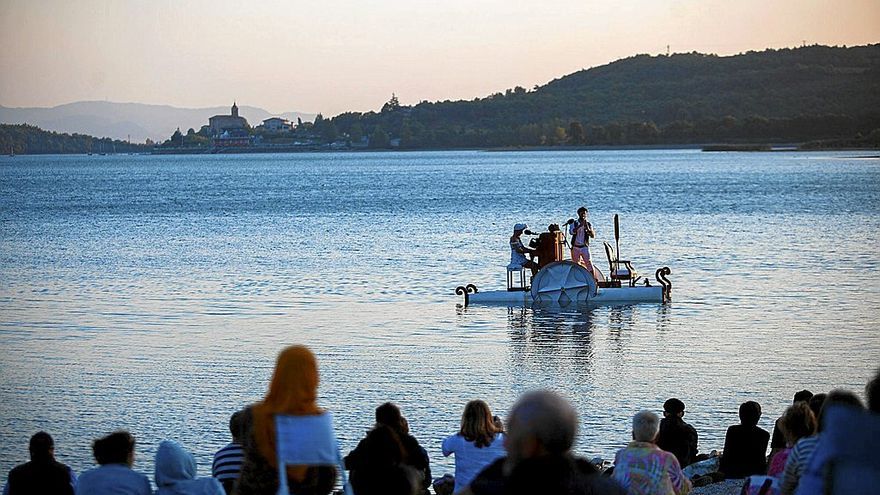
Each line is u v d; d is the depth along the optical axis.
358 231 74.81
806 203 100.50
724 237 67.06
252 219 89.06
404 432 12.51
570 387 25.27
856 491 6.78
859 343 30.30
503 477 6.80
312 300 40.97
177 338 32.38
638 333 33.03
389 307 39.09
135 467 19.11
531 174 196.75
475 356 29.30
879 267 49.47
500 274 49.50
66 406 23.72
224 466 11.91
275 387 8.21
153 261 56.41
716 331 32.97
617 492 6.49
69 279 48.72
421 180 176.75
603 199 113.44
